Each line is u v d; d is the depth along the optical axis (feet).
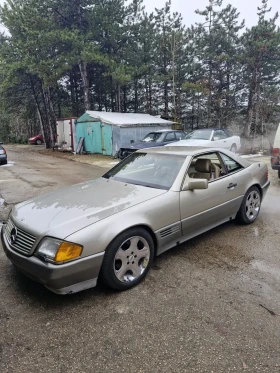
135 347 6.64
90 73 79.92
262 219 15.23
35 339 6.95
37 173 33.40
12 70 64.18
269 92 67.15
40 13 63.00
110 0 67.46
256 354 6.36
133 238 9.09
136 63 75.41
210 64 78.69
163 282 9.33
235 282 9.24
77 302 8.37
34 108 91.45
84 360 6.31
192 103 85.81
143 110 95.04
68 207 9.39
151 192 10.34
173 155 12.18
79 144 58.18
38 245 8.01
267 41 65.31
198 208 11.21
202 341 6.77
